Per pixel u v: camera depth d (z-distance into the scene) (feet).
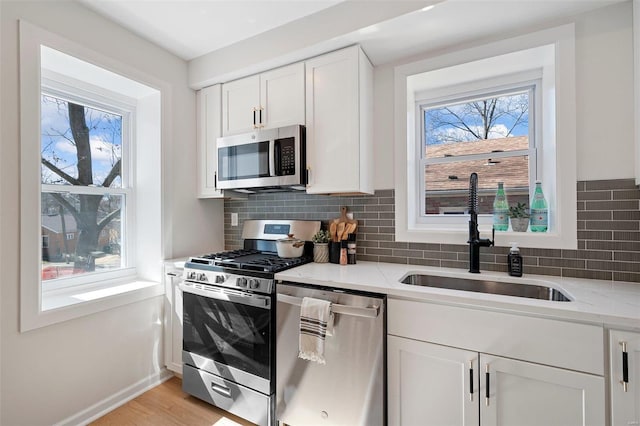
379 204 6.51
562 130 4.92
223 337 5.84
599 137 4.72
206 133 7.79
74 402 5.37
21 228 4.67
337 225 6.52
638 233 4.50
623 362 3.21
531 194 5.82
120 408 5.98
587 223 4.81
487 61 5.55
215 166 7.63
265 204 8.13
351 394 4.58
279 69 6.59
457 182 6.51
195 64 7.56
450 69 5.86
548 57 5.38
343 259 6.15
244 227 8.16
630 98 4.52
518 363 3.64
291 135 6.12
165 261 7.07
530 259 5.23
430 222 6.63
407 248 6.24
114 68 6.04
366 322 4.47
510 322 3.69
